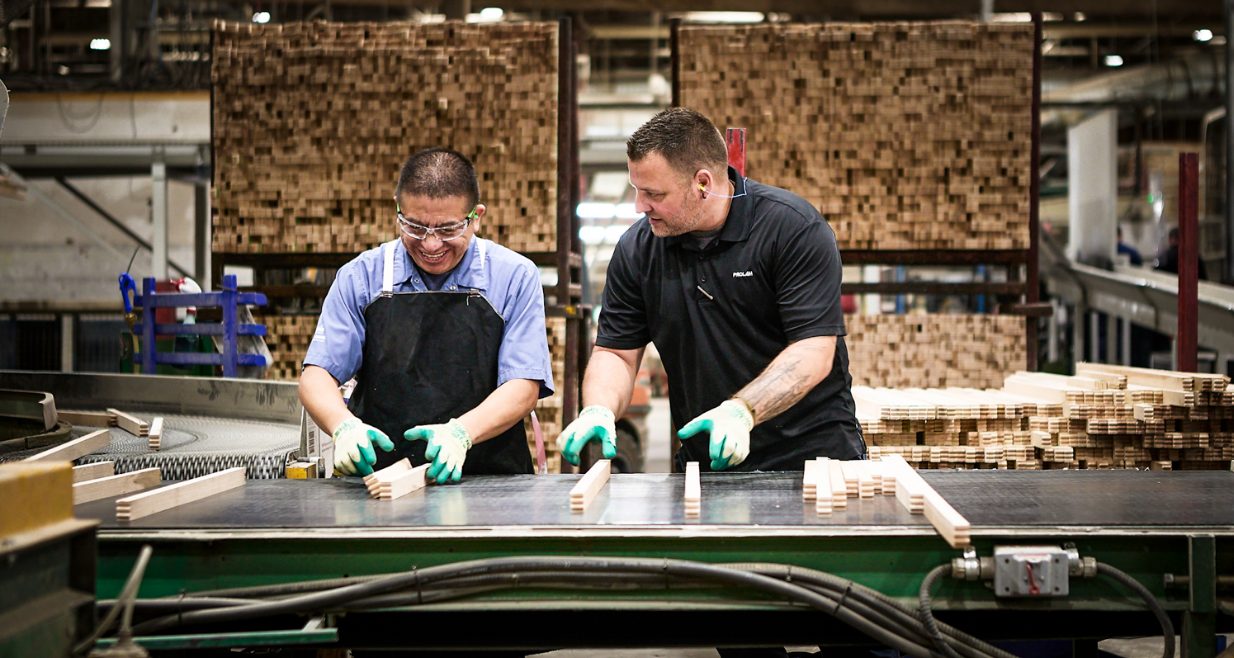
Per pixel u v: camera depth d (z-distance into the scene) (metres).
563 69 5.16
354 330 2.41
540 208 5.12
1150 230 10.65
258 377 4.52
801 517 1.76
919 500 1.80
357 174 5.19
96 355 9.85
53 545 1.31
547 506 1.88
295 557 1.67
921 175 5.21
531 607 1.65
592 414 2.28
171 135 8.20
